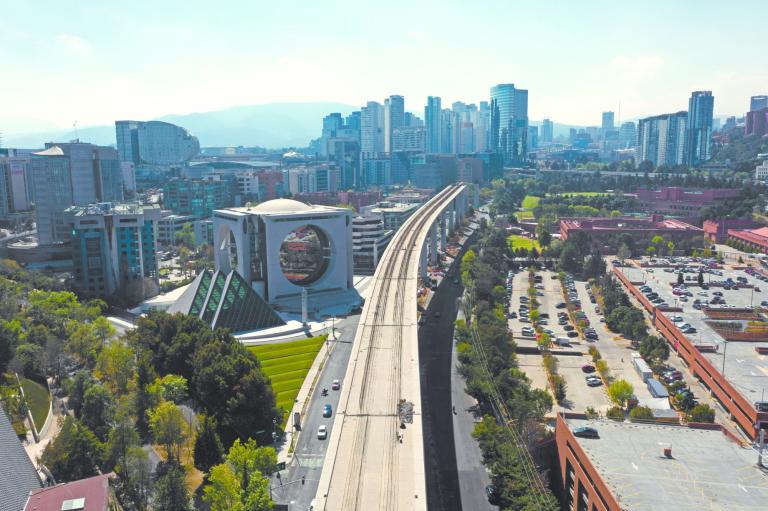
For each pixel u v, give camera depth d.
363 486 120.12
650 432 139.00
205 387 170.62
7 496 119.50
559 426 148.88
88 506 117.25
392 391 161.00
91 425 159.12
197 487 147.62
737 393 175.38
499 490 136.38
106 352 190.62
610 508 111.75
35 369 194.75
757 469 121.75
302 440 168.25
